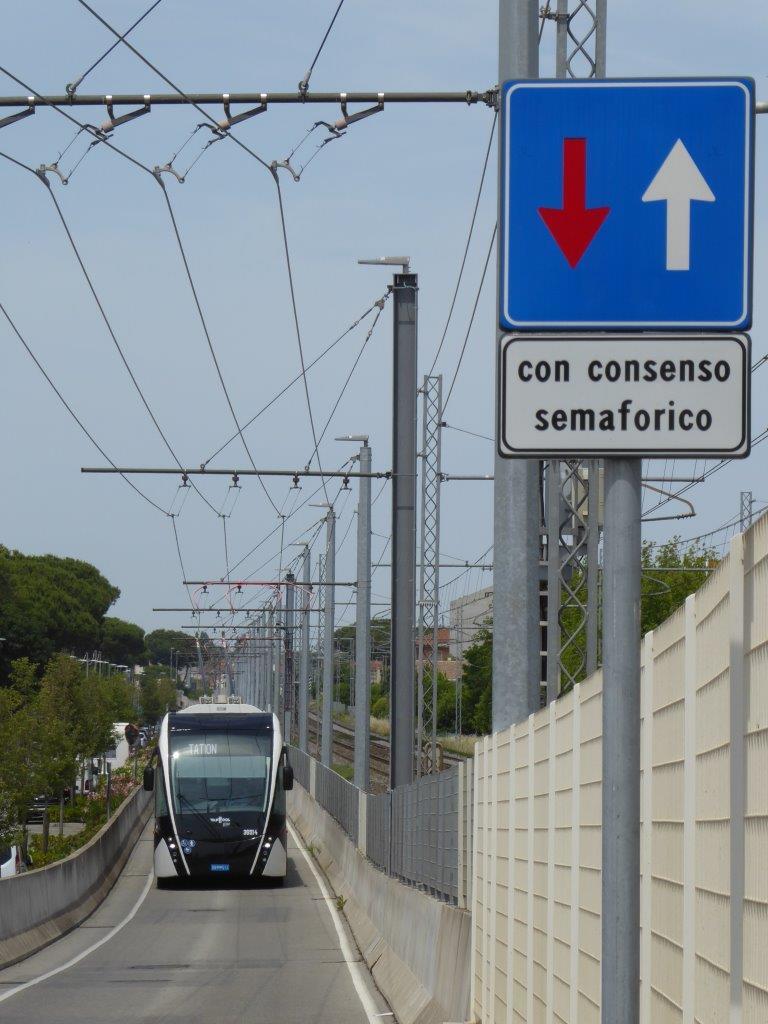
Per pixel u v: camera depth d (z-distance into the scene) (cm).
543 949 3186
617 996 1475
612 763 1502
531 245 1555
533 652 4538
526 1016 3453
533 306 1550
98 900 12581
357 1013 6247
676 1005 1897
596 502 6372
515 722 4491
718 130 1555
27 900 9388
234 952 8962
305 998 6762
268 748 14250
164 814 13938
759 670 1509
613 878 1487
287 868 15775
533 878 3391
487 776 4547
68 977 7719
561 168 1562
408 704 9844
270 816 13950
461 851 5341
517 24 4306
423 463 14038
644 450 1530
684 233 1548
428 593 13912
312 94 4825
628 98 1562
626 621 1517
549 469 5988
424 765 13712
